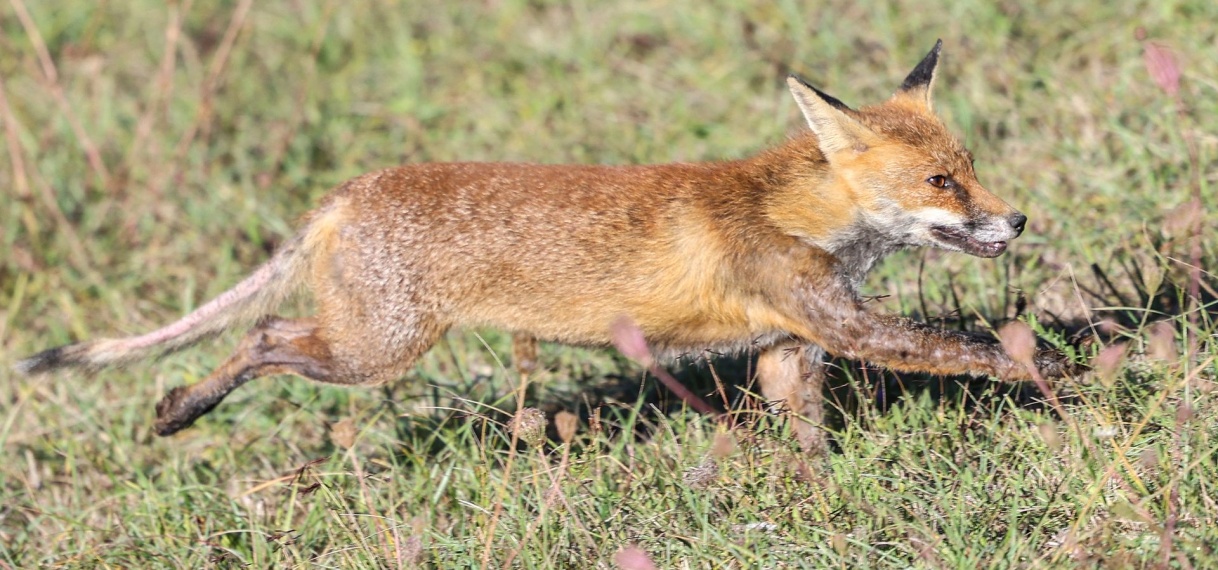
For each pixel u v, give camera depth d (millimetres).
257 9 28953
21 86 26938
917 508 12875
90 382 18828
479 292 15008
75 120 23266
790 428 14266
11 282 21766
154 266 21797
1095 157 19266
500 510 13570
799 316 14547
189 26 28344
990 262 17516
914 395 15047
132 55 27969
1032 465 13008
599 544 13195
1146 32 21094
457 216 14852
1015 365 13781
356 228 15125
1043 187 19016
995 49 22391
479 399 16875
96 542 15641
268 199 23047
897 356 14125
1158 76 12719
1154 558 11453
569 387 17219
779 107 22328
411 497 14891
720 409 16141
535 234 14719
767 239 14500
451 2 28219
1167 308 15609
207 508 15875
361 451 16922
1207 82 18516
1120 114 19828
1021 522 12562
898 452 13625
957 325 16438
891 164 14109
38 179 22266
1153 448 12375
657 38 25875
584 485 13891
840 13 24750
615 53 25562
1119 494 12328
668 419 15766
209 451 17578
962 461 13320
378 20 27969
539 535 13320
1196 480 12227
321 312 15469
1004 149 20203
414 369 17609
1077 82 21062
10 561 15188
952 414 14016
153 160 24016
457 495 14758
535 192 14859
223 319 16078
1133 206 17672
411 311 15070
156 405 16266
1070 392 14031
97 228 22953
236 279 20906
